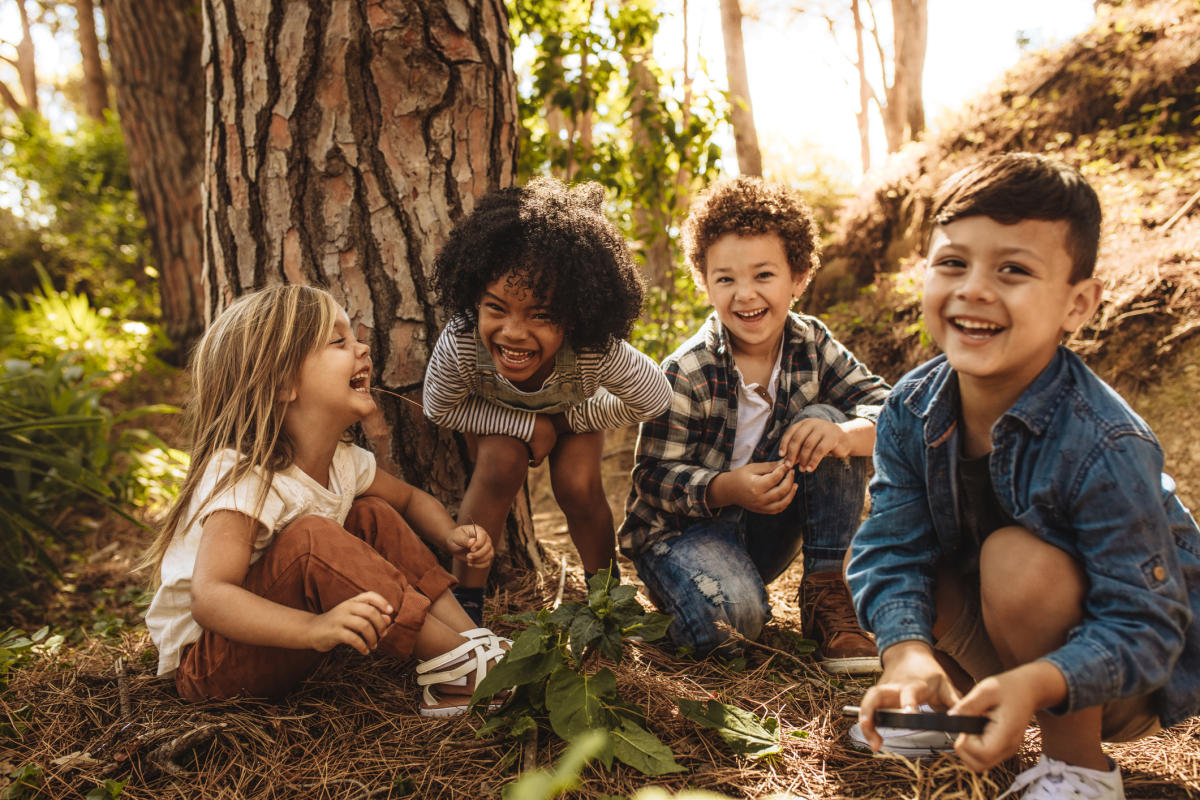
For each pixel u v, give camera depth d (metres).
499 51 2.43
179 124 6.19
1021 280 1.17
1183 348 3.05
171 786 1.49
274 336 1.71
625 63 3.87
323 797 1.45
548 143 3.99
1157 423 2.99
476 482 2.10
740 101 4.19
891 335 4.38
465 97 2.32
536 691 1.58
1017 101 5.46
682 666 1.94
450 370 1.96
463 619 1.78
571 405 2.05
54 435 3.77
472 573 2.06
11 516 2.98
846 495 2.04
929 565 1.41
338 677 1.83
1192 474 2.81
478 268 1.77
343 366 1.75
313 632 1.47
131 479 4.03
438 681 1.67
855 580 1.43
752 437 2.17
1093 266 1.22
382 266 2.26
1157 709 1.29
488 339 1.82
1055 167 1.19
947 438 1.35
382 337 2.26
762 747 1.50
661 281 4.52
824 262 6.04
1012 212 1.16
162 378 5.99
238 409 1.70
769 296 2.04
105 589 3.17
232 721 1.62
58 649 2.16
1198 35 4.78
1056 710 1.14
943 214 1.24
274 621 1.49
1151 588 1.15
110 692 1.81
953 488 1.37
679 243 4.19
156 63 6.08
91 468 3.87
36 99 17.05
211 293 2.39
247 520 1.62
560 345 1.90
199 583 1.54
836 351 2.21
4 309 5.84
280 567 1.59
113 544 3.68
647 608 2.30
